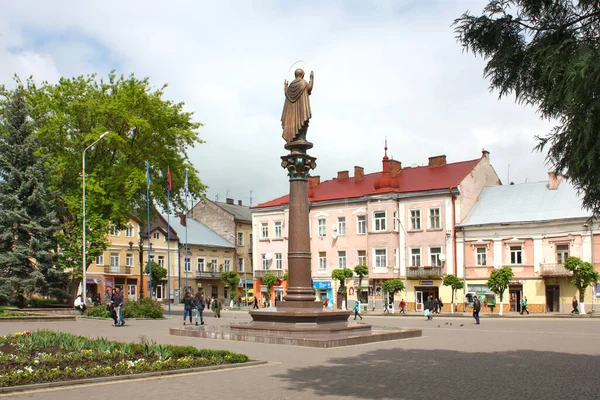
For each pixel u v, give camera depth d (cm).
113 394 1188
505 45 1101
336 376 1455
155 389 1251
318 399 1162
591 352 2025
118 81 4791
